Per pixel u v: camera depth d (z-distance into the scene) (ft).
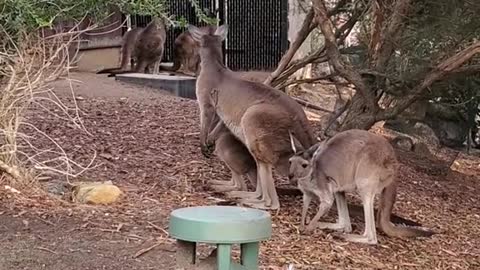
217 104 25.29
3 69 22.52
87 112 35.35
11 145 22.80
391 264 21.98
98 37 52.21
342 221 23.62
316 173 22.74
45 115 32.40
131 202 23.24
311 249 21.56
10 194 21.89
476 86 34.65
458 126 48.55
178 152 30.22
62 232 19.69
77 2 22.21
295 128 24.16
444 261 23.52
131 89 44.52
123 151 29.35
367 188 22.94
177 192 25.11
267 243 21.38
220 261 11.44
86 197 22.65
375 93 28.89
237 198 24.72
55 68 24.91
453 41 28.27
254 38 55.67
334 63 28.04
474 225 29.50
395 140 41.22
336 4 31.89
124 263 17.88
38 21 19.77
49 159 25.63
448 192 35.12
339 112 31.71
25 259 17.62
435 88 31.04
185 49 51.47
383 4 28.22
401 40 28.32
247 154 25.55
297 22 54.13
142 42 50.19
